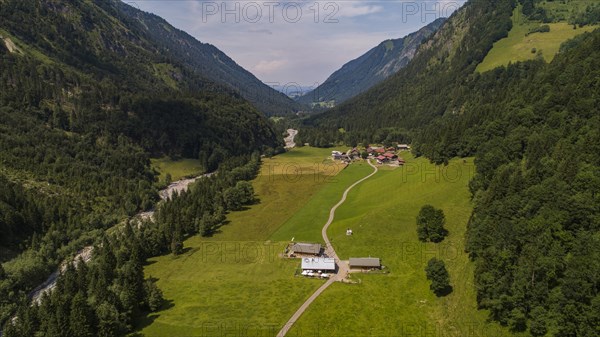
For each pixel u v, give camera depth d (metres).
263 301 110.38
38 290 137.12
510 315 83.19
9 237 154.50
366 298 107.44
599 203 86.12
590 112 117.25
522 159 128.88
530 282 82.88
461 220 132.25
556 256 82.06
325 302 106.94
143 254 146.88
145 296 110.75
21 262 140.88
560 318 74.75
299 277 122.25
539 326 77.81
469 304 96.25
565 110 126.31
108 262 128.88
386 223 145.62
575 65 145.50
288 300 109.62
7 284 128.00
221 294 116.31
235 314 104.69
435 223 127.56
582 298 74.69
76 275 119.12
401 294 108.19
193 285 123.75
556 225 87.06
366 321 98.00
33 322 98.12
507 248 92.94
